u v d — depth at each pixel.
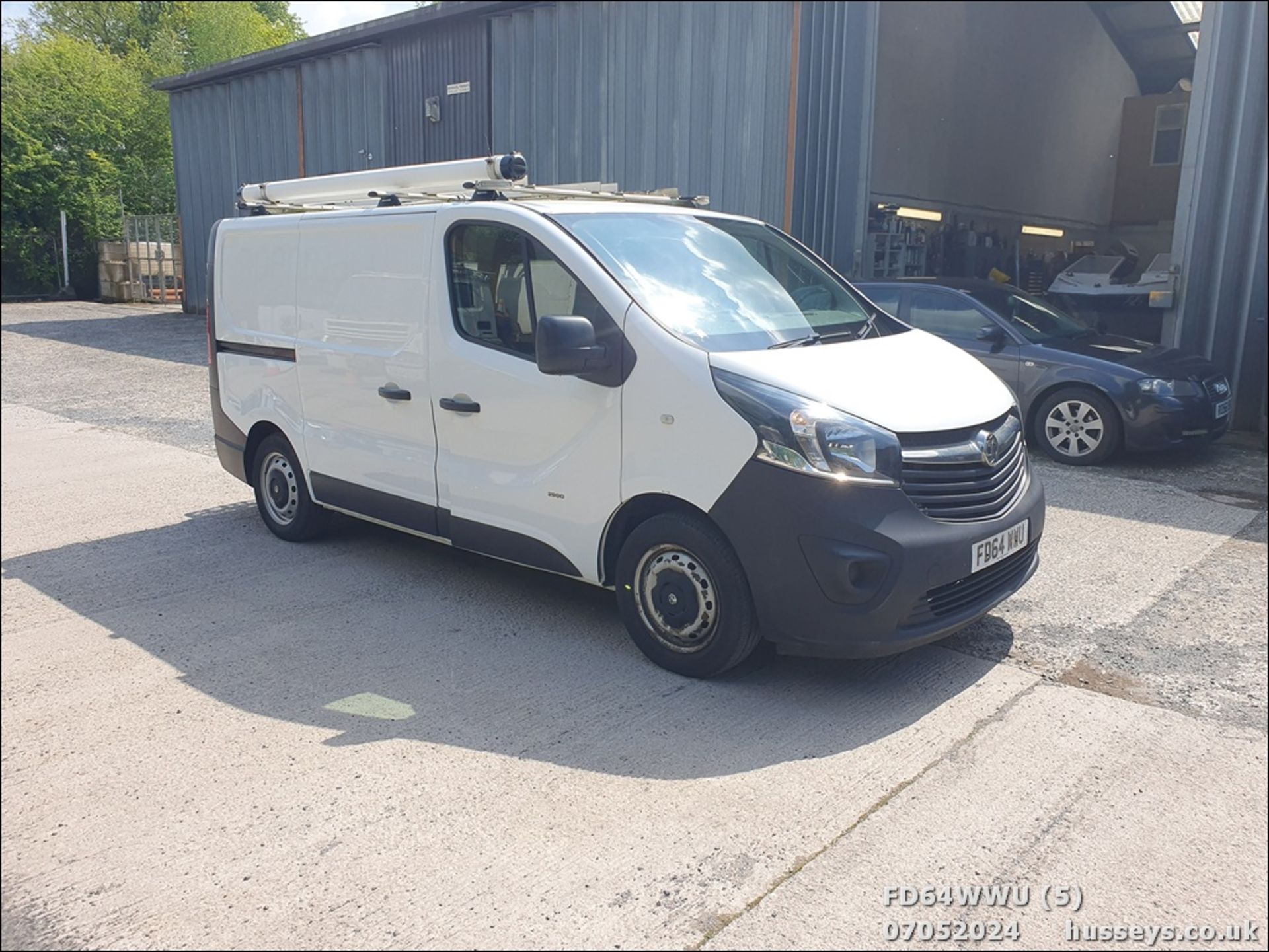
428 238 4.88
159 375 13.62
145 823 3.16
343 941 2.60
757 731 3.71
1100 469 8.08
